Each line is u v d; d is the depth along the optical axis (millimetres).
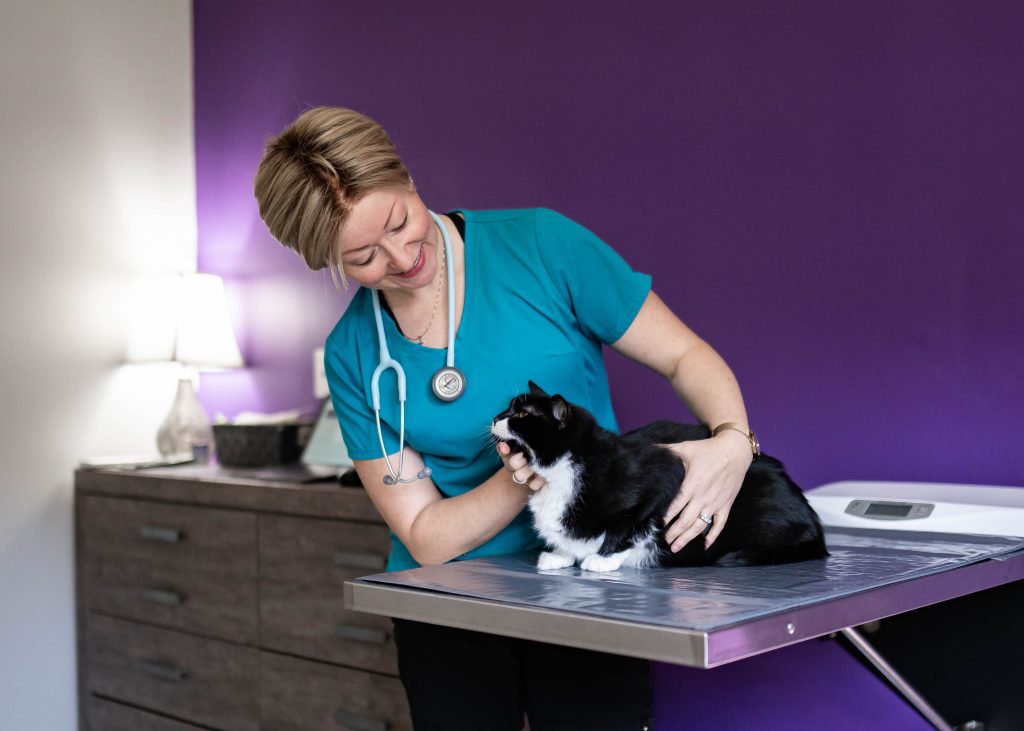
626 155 2283
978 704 1604
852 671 2014
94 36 3066
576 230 1432
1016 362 1778
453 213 1499
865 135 1943
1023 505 1599
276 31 3051
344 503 2225
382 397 1459
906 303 1904
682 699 2234
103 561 2857
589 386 1486
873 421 1954
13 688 2883
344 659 2250
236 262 3193
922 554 1388
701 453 1298
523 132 2465
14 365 2895
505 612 1067
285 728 2389
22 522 2904
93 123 3068
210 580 2549
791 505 1382
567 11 2375
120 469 2842
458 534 1387
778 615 998
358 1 2824
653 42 2232
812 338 2025
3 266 2873
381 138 1269
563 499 1309
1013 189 1770
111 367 3107
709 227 2160
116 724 2844
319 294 2959
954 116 1833
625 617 979
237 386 3201
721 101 2135
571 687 1364
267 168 1269
